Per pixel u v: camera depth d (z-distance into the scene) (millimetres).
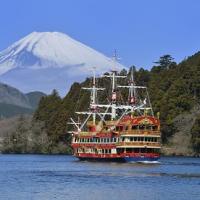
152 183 167000
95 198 137125
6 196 140125
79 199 135500
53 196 140250
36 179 180500
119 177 184625
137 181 172250
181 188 155125
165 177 184250
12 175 196250
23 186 160250
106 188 155250
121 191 149000
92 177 185125
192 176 187750
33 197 138500
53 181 173500
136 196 140125
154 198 137125
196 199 135750
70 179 179250
